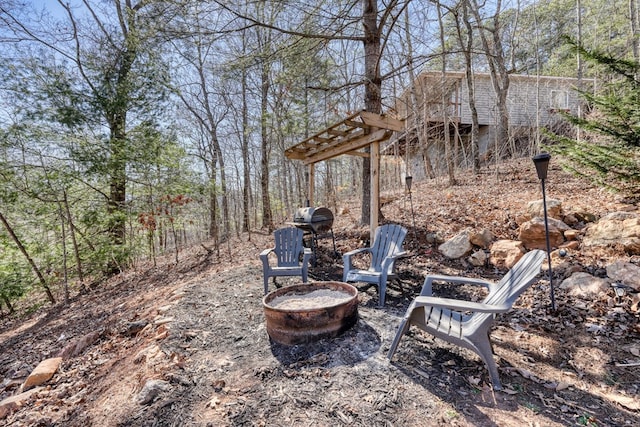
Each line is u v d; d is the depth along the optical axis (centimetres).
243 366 217
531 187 596
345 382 190
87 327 394
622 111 326
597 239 339
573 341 225
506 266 363
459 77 1026
